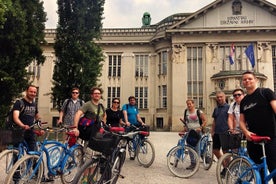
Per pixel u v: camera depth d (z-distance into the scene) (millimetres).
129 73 31984
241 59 28141
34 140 5527
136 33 32156
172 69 29016
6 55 11180
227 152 5438
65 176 5465
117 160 4398
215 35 28625
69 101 7492
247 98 4352
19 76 11508
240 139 5105
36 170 4746
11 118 5320
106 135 4262
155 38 30734
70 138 5695
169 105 29688
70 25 17250
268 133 4055
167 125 29594
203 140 7809
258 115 4141
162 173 6863
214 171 7328
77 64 16625
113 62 32656
